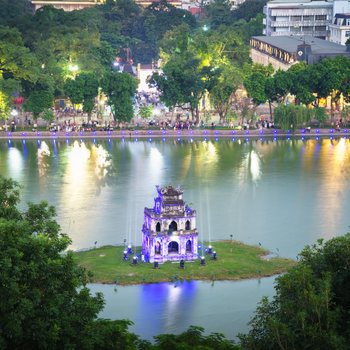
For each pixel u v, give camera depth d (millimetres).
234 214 132750
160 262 100250
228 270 95875
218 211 135250
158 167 182875
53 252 64812
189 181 164125
